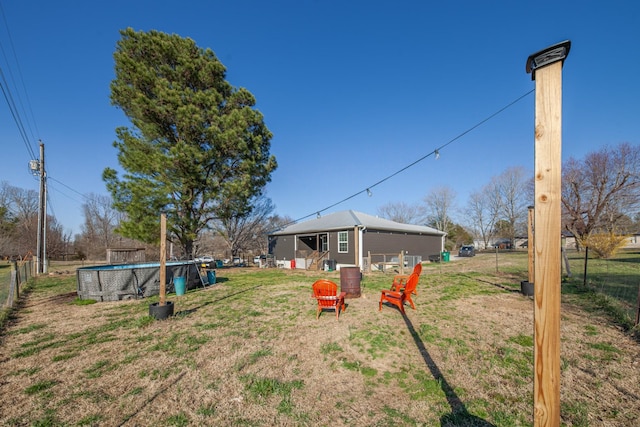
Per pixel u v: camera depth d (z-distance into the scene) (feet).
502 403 8.70
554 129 4.50
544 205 4.49
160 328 16.87
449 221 151.12
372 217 69.00
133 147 44.68
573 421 7.86
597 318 16.31
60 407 9.09
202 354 12.89
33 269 53.72
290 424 8.04
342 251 56.54
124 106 45.70
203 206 51.75
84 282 26.53
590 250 60.70
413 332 14.94
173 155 42.80
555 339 4.40
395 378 10.46
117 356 12.92
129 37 45.16
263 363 11.85
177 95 43.47
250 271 54.44
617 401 8.66
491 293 24.16
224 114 48.78
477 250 141.18
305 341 14.19
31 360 12.67
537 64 4.68
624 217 86.28
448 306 20.07
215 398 9.39
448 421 7.97
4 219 108.17
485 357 11.79
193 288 32.48
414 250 68.39
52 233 106.52
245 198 52.65
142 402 9.27
